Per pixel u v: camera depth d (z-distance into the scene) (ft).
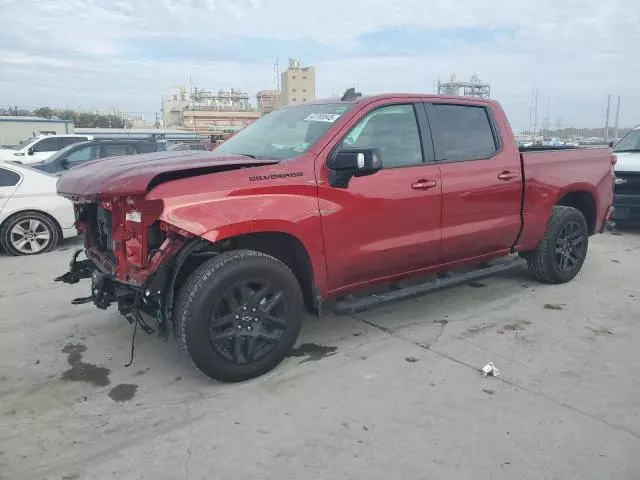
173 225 10.91
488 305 17.52
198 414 11.03
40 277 22.12
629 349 13.98
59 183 13.96
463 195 15.60
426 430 10.31
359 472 9.09
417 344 14.44
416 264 15.12
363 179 13.57
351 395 11.69
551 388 11.91
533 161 17.71
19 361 13.78
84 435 10.33
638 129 33.12
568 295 18.47
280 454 9.62
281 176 12.34
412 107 15.08
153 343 14.82
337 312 13.65
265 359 12.48
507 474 9.00
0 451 9.82
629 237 29.48
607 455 9.48
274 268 12.28
